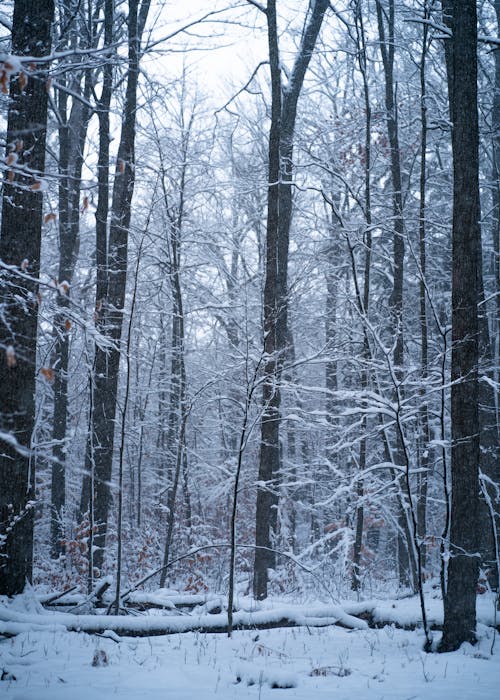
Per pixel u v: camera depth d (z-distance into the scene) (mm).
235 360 16703
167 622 8148
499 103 16484
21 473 8398
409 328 17734
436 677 6566
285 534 16812
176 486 15109
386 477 17188
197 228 19031
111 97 14086
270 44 12266
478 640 7824
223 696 5734
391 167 16547
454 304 8312
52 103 15227
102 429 12094
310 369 23484
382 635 8539
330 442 19391
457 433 8078
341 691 6059
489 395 13812
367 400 10086
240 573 17891
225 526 20281
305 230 20594
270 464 12016
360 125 19031
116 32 14305
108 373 12062
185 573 16188
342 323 15844
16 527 8383
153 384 21453
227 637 8070
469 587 7840
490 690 6086
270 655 7434
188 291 19547
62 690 5641
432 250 19516
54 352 16016
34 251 8375
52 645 7148
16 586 8367
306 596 12648
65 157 16219
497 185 17094
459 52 8453
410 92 18938
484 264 20156
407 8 14648
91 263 18969
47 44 8500
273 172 12188
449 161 21078
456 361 8211
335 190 19453
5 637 7418
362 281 20641
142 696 5582
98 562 11938
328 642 8148
